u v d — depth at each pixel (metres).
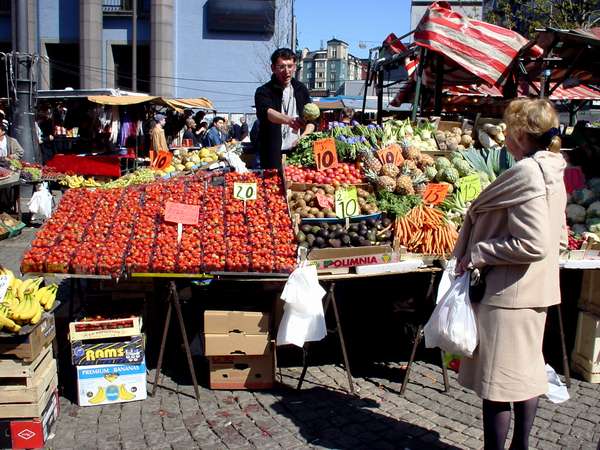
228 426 3.79
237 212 4.71
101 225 4.56
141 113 17.19
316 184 5.19
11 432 3.47
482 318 2.94
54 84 31.31
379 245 4.49
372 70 13.64
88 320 4.07
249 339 4.19
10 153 10.84
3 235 9.26
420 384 4.46
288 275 4.11
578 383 4.50
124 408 4.03
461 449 3.54
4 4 30.45
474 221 3.07
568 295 5.02
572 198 5.53
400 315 4.55
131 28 30.39
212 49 31.14
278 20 31.11
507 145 3.04
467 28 9.13
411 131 6.79
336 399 4.19
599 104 23.42
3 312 3.41
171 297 4.18
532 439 3.67
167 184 5.13
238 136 22.34
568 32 8.21
